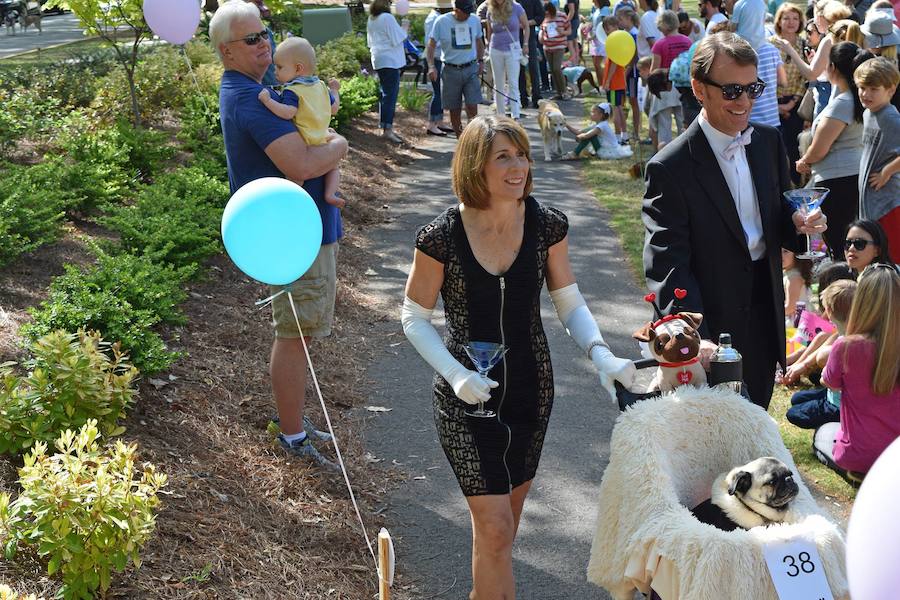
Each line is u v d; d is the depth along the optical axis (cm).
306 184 486
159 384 520
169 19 812
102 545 344
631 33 1456
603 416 586
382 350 683
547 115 1292
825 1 982
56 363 436
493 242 348
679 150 408
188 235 700
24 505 350
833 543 290
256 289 727
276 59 506
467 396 332
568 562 438
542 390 360
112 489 353
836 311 512
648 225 413
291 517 448
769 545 287
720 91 392
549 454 539
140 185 834
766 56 807
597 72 1792
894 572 183
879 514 186
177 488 430
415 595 414
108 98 1101
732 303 410
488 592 352
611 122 1494
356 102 1364
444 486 504
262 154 482
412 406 595
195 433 489
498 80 1519
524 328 354
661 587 301
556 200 1092
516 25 1503
